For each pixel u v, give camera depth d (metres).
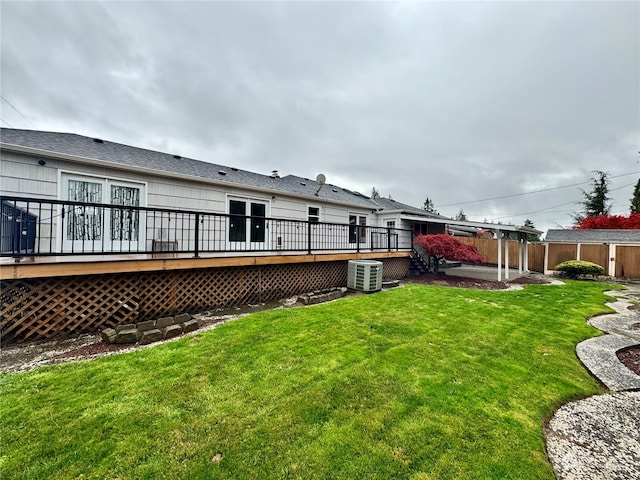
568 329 5.24
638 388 3.25
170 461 1.96
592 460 2.13
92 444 2.10
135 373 3.20
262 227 8.61
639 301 7.96
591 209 26.66
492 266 18.38
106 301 4.93
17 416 2.40
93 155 5.94
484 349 4.13
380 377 3.21
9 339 4.18
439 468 1.97
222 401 2.68
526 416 2.62
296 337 4.37
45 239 5.24
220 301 6.37
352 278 8.55
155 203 6.57
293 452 2.07
